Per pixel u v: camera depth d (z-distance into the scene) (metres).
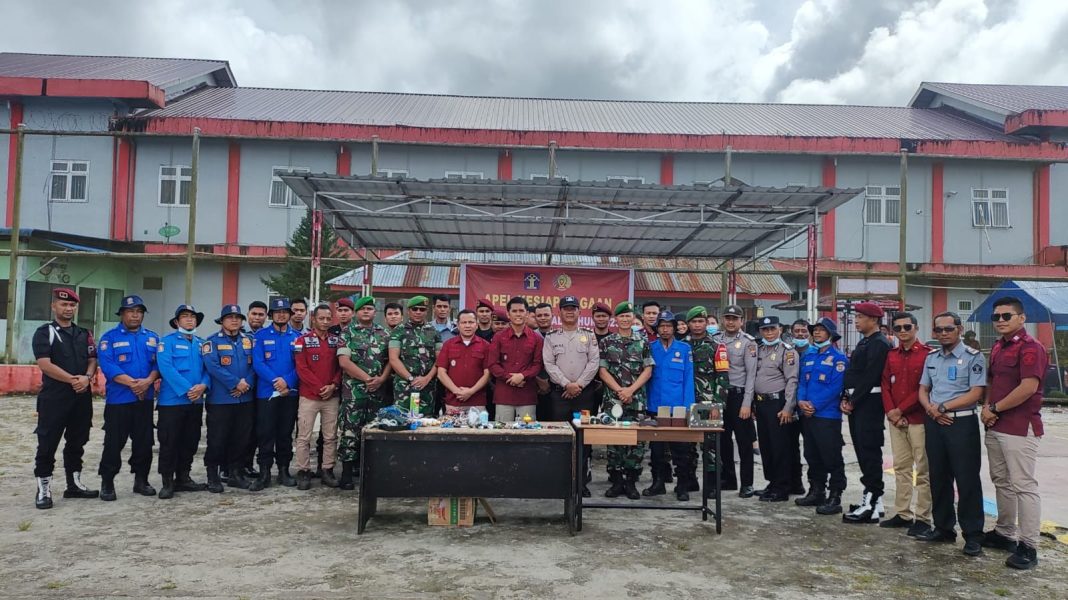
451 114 22.92
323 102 24.08
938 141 20.52
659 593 4.28
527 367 6.73
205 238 21.28
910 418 5.73
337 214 10.82
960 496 5.22
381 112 22.81
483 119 22.23
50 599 4.03
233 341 6.88
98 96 20.73
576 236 12.12
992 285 20.62
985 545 5.36
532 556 4.95
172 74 23.84
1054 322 16.52
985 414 5.14
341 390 7.14
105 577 4.39
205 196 21.33
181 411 6.53
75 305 6.27
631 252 13.52
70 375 6.08
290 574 4.49
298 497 6.58
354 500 6.48
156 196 21.30
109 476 6.36
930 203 21.38
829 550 5.22
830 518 6.15
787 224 10.17
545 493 5.56
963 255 21.39
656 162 21.02
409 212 10.77
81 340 6.33
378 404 7.08
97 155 21.31
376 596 4.13
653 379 6.82
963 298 21.03
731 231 11.35
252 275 21.50
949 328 5.30
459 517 5.71
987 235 21.42
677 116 23.69
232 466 6.95
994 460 5.17
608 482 7.57
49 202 21.20
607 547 5.20
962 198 21.48
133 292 21.59
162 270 21.62
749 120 23.20
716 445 5.67
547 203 10.15
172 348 6.52
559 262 17.42
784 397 6.77
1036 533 4.88
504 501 6.58
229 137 20.83
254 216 21.33
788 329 9.41
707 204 10.10
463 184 9.34
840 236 21.17
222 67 25.91
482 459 5.57
